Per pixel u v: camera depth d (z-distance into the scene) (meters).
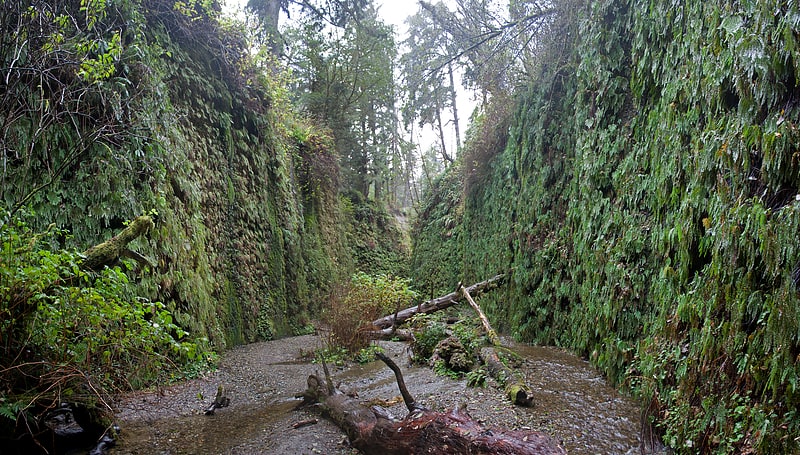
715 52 3.44
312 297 11.95
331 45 15.68
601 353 5.48
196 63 8.27
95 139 4.74
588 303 6.04
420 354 6.65
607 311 5.34
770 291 2.75
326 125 16.61
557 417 4.01
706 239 3.45
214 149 8.35
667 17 4.52
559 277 7.19
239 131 9.45
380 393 5.09
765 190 2.92
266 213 10.27
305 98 16.28
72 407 3.17
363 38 15.86
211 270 7.60
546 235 7.92
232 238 8.68
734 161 3.12
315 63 15.84
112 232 5.13
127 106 5.34
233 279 8.45
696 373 3.29
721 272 3.14
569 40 7.89
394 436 3.23
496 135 11.27
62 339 2.94
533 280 8.02
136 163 5.65
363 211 19.08
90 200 4.93
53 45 4.41
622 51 5.94
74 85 4.75
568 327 6.90
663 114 4.45
